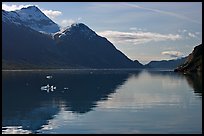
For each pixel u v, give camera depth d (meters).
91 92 82.31
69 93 80.44
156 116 44.28
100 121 41.12
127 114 46.16
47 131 36.06
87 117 44.12
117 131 35.75
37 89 92.69
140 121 40.84
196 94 72.62
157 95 71.94
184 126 37.84
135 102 59.84
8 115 47.09
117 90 87.56
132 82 124.12
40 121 41.84
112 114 46.34
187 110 49.44
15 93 81.31
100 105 56.50
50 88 96.06
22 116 46.12
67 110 51.12
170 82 117.56
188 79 132.62
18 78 159.12
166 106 54.06
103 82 125.06
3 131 36.28
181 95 71.00
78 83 119.25
